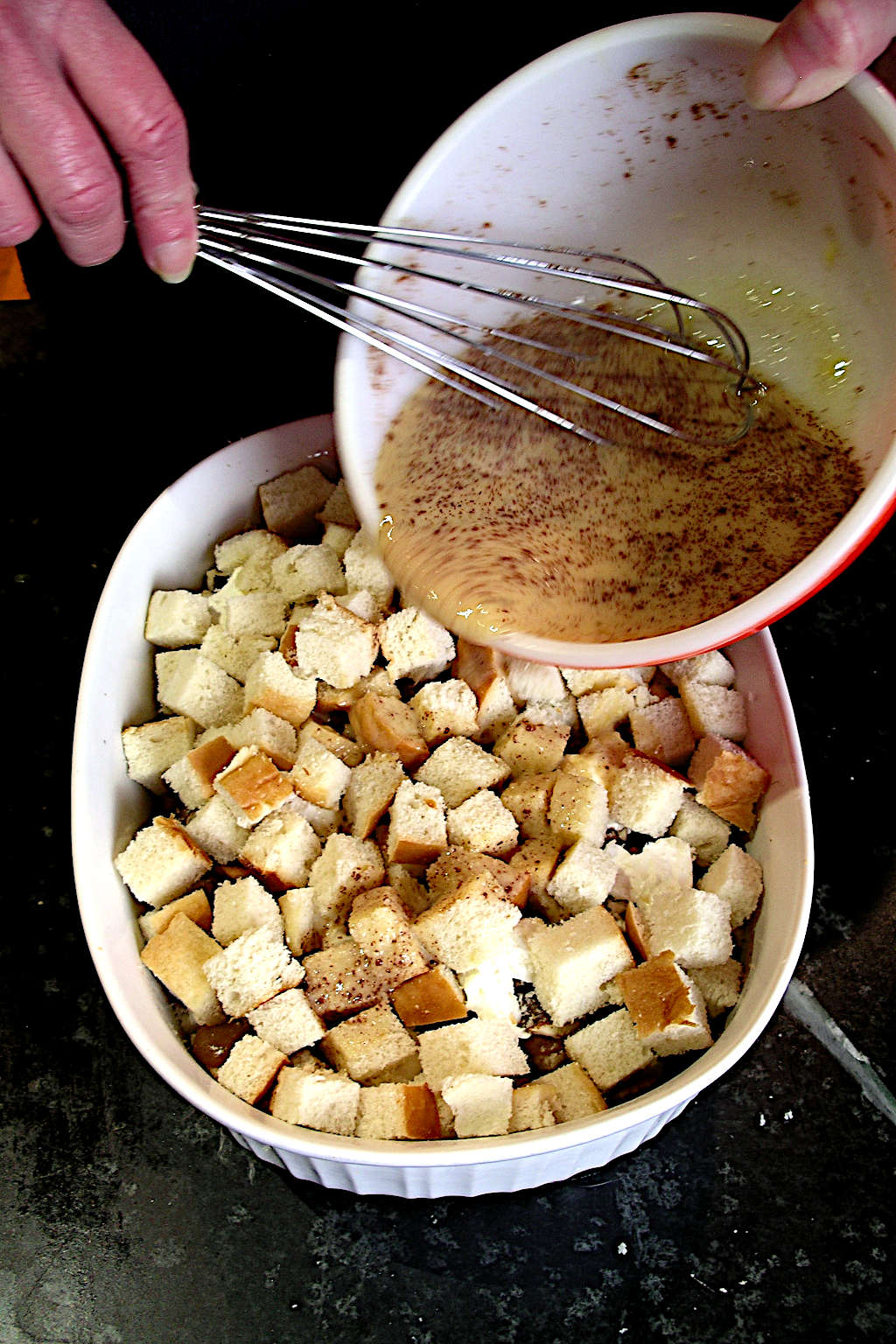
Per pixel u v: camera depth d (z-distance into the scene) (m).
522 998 0.51
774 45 0.40
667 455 0.47
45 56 0.42
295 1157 0.46
